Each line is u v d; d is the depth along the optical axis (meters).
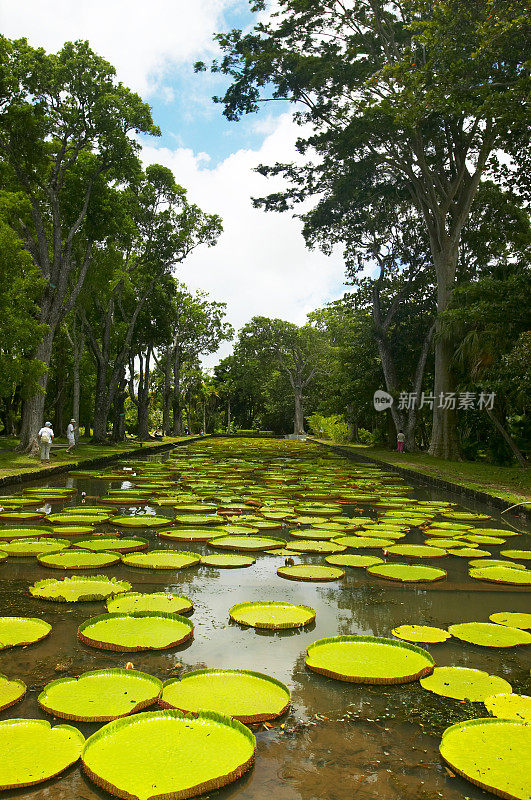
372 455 21.73
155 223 24.56
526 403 14.45
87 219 18.45
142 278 26.34
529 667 3.34
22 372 14.33
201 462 17.89
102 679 2.94
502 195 19.16
